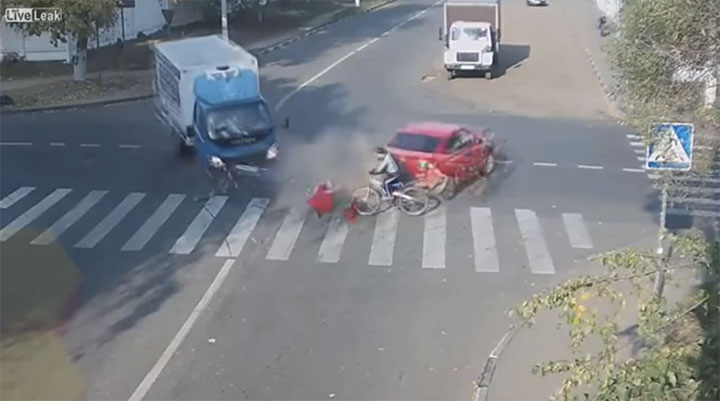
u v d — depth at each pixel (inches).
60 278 732.0
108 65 1772.9
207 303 681.6
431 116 1327.5
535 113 1354.6
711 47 433.1
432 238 818.2
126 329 638.5
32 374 573.0
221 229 845.8
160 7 2161.7
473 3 1697.8
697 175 687.7
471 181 967.0
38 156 1101.7
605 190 956.0
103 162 1074.1
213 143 1008.9
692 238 368.2
